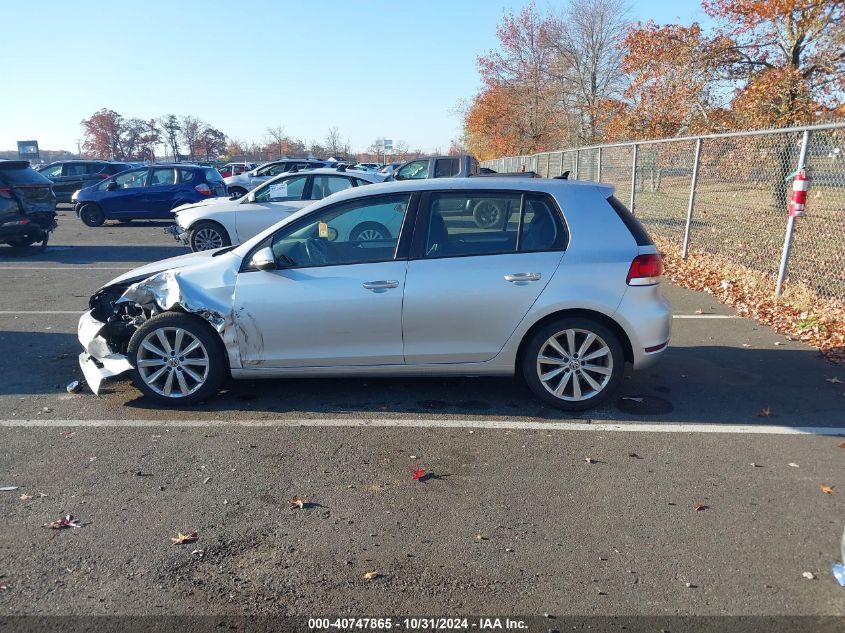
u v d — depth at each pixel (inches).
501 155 1796.3
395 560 124.1
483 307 188.1
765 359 244.5
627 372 232.1
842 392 209.9
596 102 1386.6
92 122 2928.2
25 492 148.9
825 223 352.8
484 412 195.6
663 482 153.3
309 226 196.5
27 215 498.0
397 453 168.9
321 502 145.0
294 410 197.2
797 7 681.6
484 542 129.8
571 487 151.3
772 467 160.6
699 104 824.3
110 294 222.7
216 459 165.5
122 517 138.6
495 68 1653.5
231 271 195.9
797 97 703.7
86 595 113.8
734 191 408.5
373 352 192.7
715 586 115.8
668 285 380.8
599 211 192.9
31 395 209.6
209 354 196.1
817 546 127.6
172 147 3056.1
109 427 184.9
